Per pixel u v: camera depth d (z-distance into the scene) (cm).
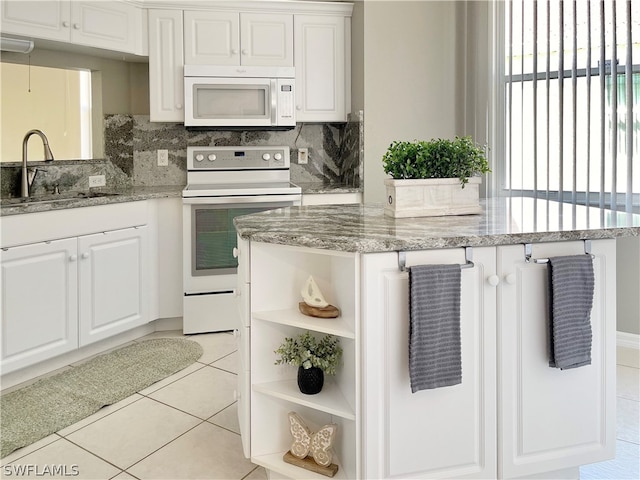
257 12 407
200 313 375
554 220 208
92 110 402
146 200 361
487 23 394
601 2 323
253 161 430
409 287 168
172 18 392
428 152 222
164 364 317
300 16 416
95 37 354
